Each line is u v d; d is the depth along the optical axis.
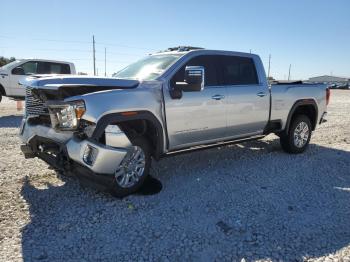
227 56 6.14
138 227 3.96
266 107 6.65
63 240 3.66
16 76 14.77
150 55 6.28
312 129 7.80
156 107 5.01
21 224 3.97
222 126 5.98
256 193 5.04
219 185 5.33
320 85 7.79
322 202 4.78
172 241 3.68
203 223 4.08
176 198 4.79
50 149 4.79
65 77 4.51
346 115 15.20
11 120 11.73
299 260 3.38
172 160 6.65
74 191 4.95
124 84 4.80
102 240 3.68
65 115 4.38
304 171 6.16
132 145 4.74
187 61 5.56
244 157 7.00
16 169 5.86
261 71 6.64
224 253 3.48
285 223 4.12
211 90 5.74
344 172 6.17
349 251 3.55
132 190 4.80
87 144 4.34
